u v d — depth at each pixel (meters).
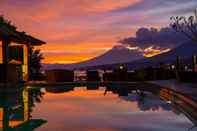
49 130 5.40
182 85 13.27
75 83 19.25
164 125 5.79
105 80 22.02
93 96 12.66
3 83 16.02
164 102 9.98
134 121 6.31
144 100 10.73
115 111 7.93
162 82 16.28
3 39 16.30
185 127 5.54
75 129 5.48
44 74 24.52
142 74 21.47
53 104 9.80
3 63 16.25
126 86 18.66
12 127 5.78
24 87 17.14
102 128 5.57
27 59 19.88
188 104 7.85
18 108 8.83
